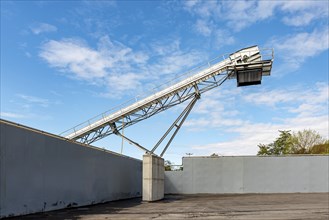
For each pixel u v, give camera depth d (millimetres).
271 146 78062
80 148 21641
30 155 15859
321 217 15188
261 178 41656
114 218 14711
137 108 31953
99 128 32375
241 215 16109
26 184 15438
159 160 30328
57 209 18328
